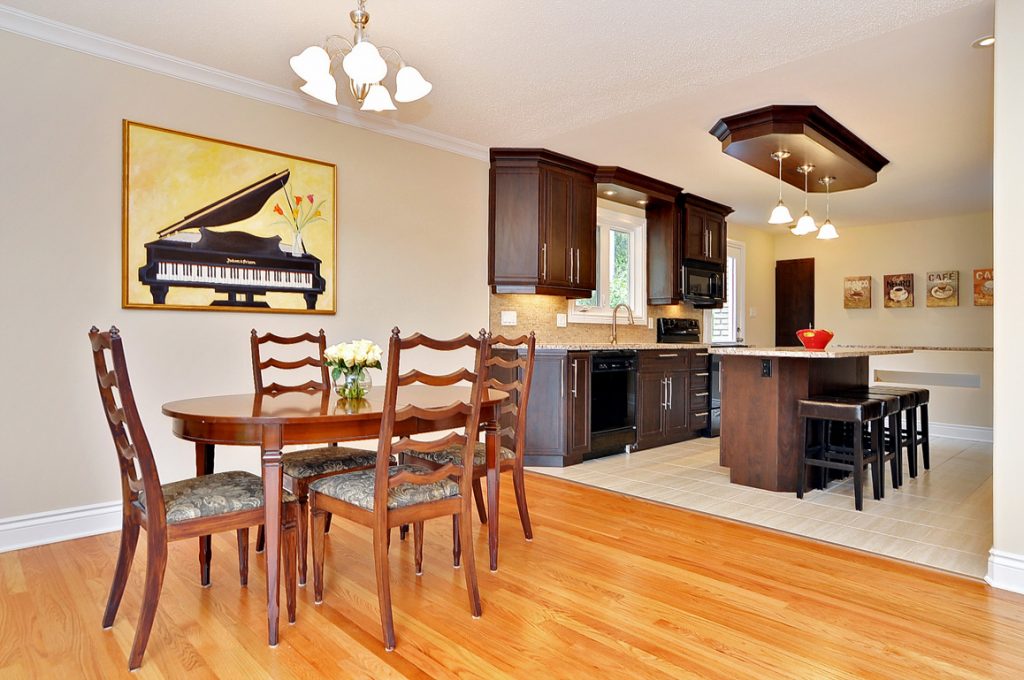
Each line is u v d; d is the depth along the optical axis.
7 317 2.66
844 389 4.30
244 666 1.75
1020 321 2.26
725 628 1.99
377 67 1.96
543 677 1.70
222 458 3.37
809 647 1.87
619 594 2.25
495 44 2.92
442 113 3.83
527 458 4.46
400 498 1.98
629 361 4.93
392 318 4.06
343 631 1.96
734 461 3.93
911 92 3.44
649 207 5.94
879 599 2.21
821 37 2.83
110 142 2.92
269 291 3.45
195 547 2.74
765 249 8.06
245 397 2.55
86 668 1.74
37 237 2.73
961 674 1.72
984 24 2.69
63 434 2.81
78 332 2.84
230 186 3.31
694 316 6.91
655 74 3.24
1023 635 1.94
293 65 2.08
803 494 3.61
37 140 2.72
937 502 3.51
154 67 3.04
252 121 3.41
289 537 2.04
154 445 3.08
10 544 2.67
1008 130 2.27
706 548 2.74
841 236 7.63
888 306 7.23
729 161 4.84
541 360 4.45
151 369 3.06
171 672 1.72
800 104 3.63
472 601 2.06
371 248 3.95
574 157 4.77
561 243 4.78
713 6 2.57
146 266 3.03
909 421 4.20
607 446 4.77
